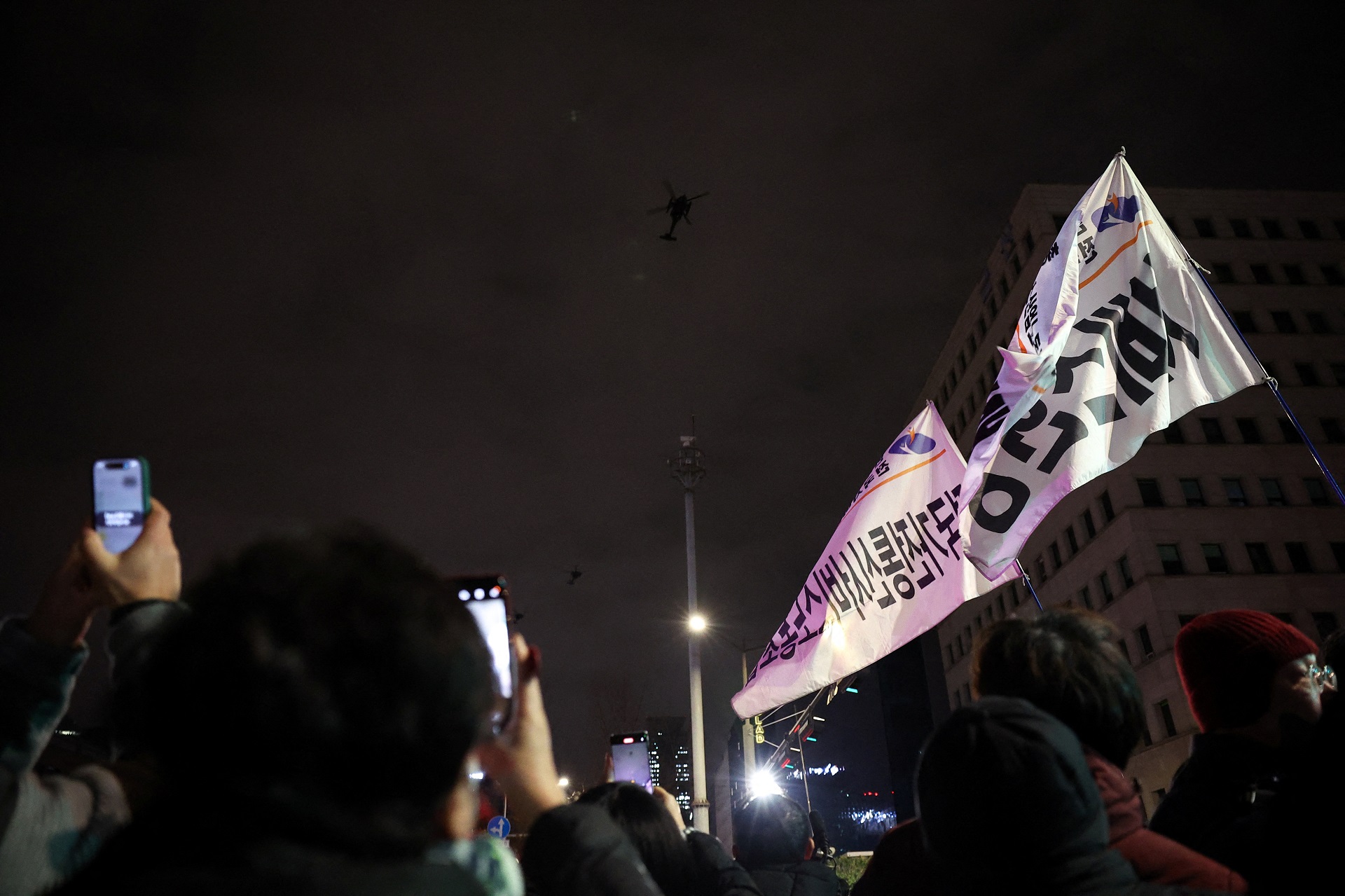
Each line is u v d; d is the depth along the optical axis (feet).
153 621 4.39
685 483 86.22
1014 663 7.22
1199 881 6.06
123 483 4.83
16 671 4.46
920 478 25.39
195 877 2.38
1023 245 160.04
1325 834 6.18
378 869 2.58
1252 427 145.48
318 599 2.73
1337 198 164.04
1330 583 136.05
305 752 2.51
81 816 4.15
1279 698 7.86
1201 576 133.69
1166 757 126.82
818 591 26.55
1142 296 21.09
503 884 4.67
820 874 13.82
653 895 4.47
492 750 4.71
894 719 202.28
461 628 2.99
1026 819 5.05
